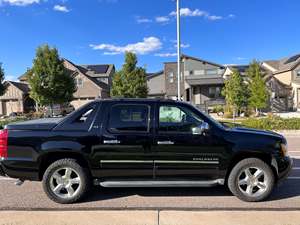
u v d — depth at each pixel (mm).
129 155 5789
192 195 6266
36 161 5754
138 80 37031
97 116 5902
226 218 5016
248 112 36344
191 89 48000
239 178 5895
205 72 52844
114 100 6004
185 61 53125
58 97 34062
